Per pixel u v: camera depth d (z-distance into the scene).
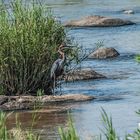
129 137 10.99
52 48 21.41
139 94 21.11
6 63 21.02
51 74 21.36
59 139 15.14
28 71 21.23
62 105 19.45
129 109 18.64
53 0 53.53
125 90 21.89
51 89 21.69
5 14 21.62
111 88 22.36
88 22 39.97
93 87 22.66
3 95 20.48
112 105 19.30
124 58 29.17
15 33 21.08
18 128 14.27
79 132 15.80
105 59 29.02
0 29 21.17
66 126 16.58
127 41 34.12
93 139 14.55
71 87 22.78
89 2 52.38
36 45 21.16
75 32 37.50
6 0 39.44
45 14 21.95
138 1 53.09
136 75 24.92
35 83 21.34
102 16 42.25
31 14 21.67
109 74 25.23
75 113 18.27
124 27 39.69
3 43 21.02
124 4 51.41
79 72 24.25
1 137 11.63
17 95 21.12
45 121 17.33
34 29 21.33
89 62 28.22
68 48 22.08
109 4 51.25
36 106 19.19
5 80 21.08
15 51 21.03
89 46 31.55
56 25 21.97
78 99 20.14
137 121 16.98
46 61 21.42
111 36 35.94
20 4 21.98
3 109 18.98
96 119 17.38
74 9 47.72
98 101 20.05
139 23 41.25
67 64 22.30
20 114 18.31
